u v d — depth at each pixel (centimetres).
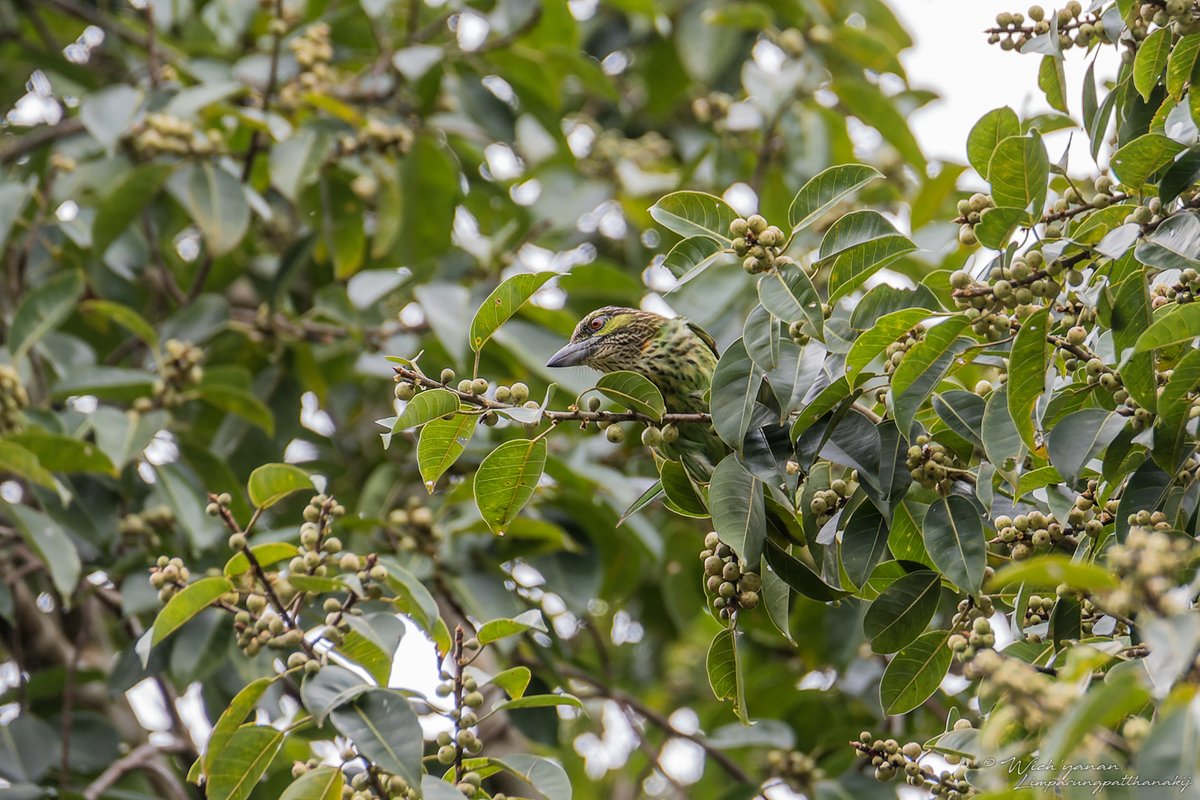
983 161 655
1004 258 644
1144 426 619
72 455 1018
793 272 621
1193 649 399
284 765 1126
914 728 1251
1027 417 608
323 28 1256
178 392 1120
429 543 1105
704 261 633
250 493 730
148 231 1296
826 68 1492
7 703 1205
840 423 661
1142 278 613
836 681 1300
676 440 684
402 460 1315
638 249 1522
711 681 678
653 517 1366
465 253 1388
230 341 1269
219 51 1379
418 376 612
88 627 1279
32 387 1225
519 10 1334
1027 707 437
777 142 1459
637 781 1554
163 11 1328
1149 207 634
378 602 938
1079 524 649
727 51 1466
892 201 1473
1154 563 416
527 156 1513
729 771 1220
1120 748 450
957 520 641
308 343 1268
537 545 1129
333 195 1274
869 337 603
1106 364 660
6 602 1111
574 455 1162
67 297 1091
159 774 1127
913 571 685
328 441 1399
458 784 661
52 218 1273
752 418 661
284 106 1244
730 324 1252
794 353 636
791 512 688
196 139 1188
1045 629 684
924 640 670
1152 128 711
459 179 1373
